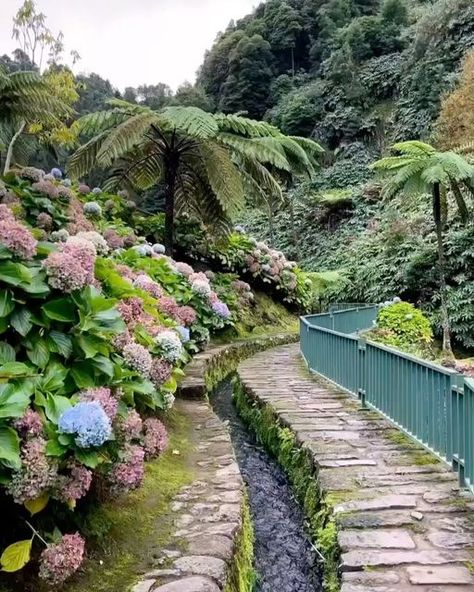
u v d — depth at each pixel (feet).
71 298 5.52
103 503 6.09
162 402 7.86
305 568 7.52
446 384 8.68
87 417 4.46
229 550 5.68
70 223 15.10
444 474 8.73
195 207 25.64
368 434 10.91
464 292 32.94
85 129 22.62
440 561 6.03
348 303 38.86
